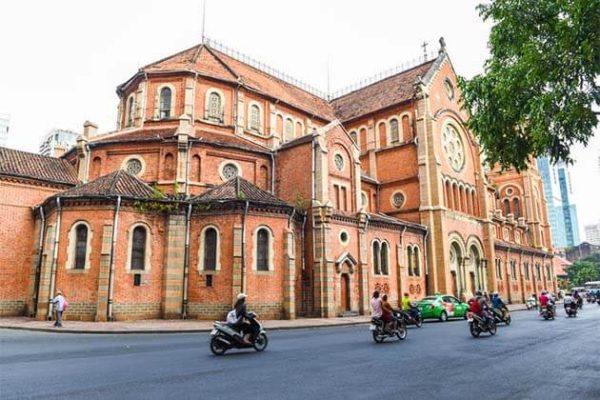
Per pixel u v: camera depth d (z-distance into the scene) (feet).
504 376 33.17
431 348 49.62
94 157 102.06
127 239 83.10
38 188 95.30
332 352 46.32
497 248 173.88
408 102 146.61
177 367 36.88
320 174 103.19
